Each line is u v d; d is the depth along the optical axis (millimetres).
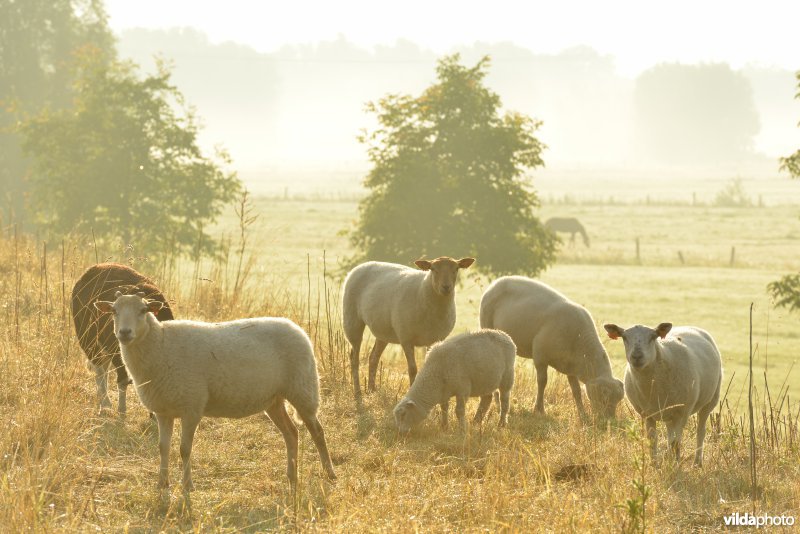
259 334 7668
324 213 70938
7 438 7820
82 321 9336
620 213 75312
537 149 24797
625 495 7438
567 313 11648
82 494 7363
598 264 45906
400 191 23531
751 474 8297
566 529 6762
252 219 14555
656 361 9062
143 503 7312
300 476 7961
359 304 11914
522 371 14484
